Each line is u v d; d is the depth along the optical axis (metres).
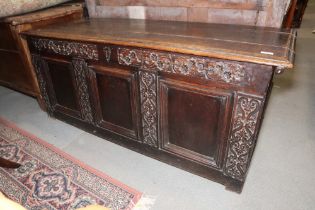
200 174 1.53
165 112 1.45
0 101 2.67
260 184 1.51
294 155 1.74
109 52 1.45
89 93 1.76
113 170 1.67
